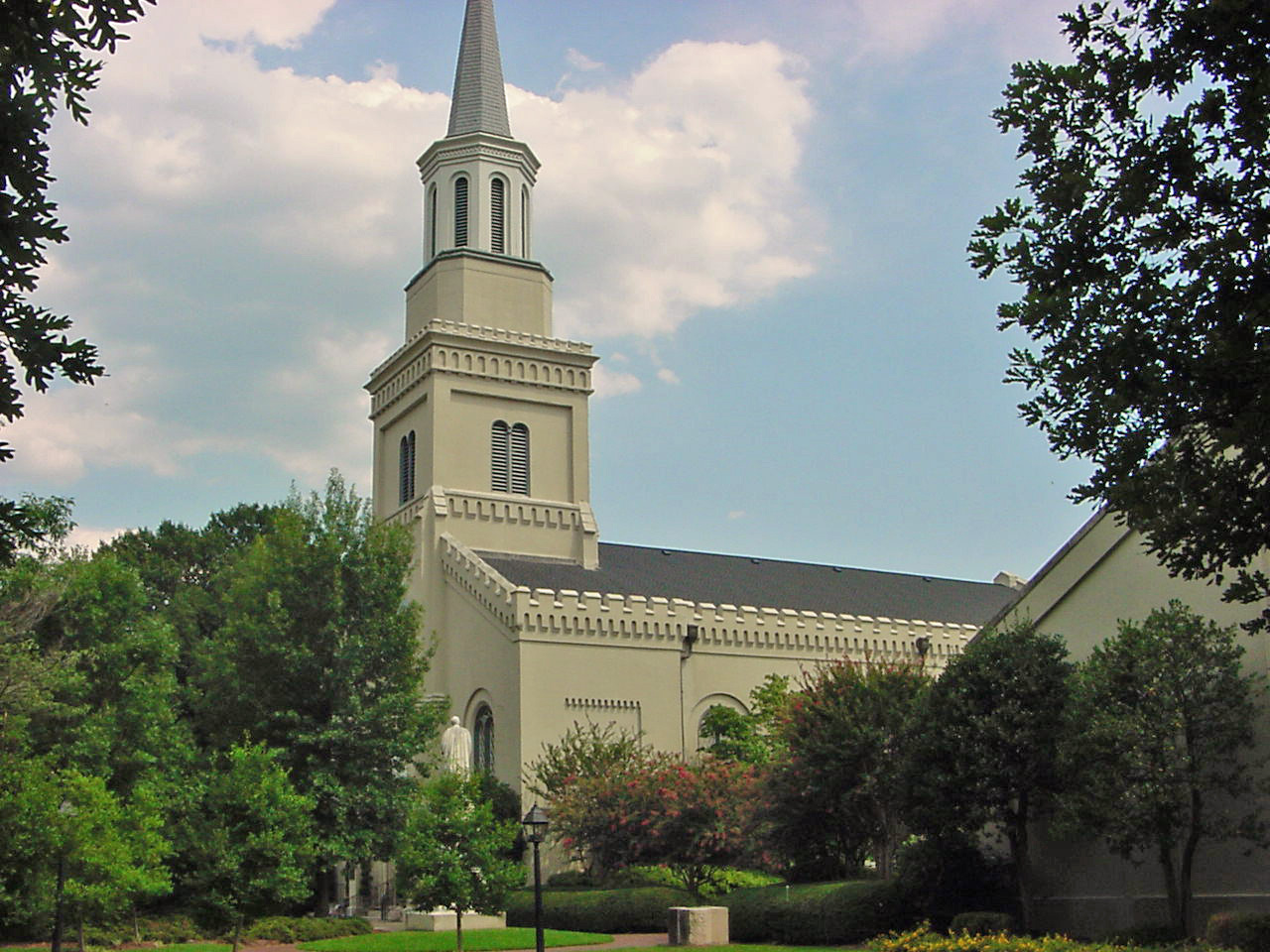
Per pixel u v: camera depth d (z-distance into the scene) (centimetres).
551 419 7119
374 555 5022
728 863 4666
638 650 6084
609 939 4091
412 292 7444
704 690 6197
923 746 3328
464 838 3575
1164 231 1675
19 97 1203
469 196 7331
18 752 3669
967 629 6856
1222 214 1655
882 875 4075
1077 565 3544
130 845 3559
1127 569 3425
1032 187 1781
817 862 4412
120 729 4359
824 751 4088
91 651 4409
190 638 6812
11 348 1208
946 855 3497
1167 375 1644
